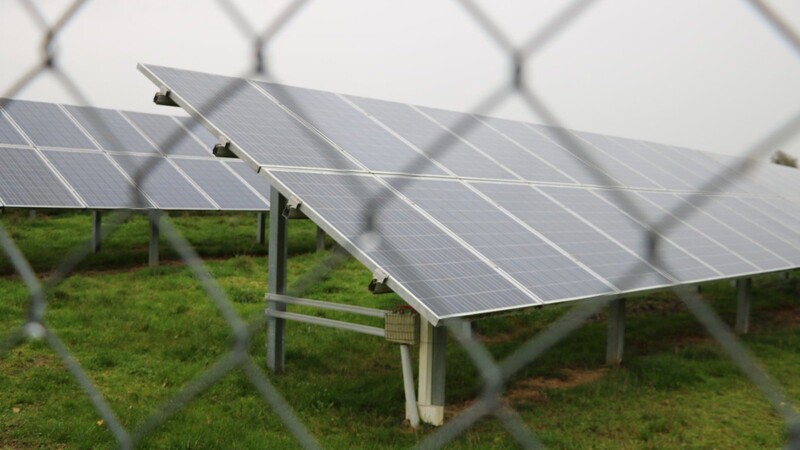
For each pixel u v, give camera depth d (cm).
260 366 889
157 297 1208
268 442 629
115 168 1494
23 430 639
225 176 1647
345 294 1382
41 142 1483
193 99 823
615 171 1123
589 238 834
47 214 2031
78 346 923
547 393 841
